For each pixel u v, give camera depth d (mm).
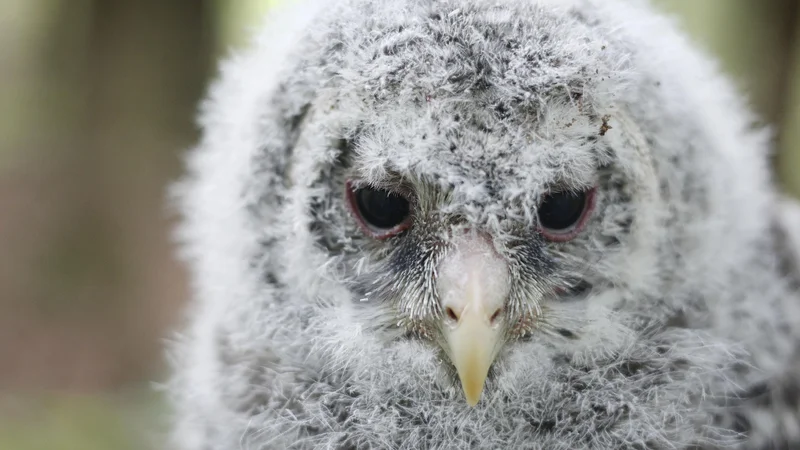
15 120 2039
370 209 943
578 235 939
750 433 962
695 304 951
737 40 1434
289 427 961
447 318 925
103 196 1733
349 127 935
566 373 953
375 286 946
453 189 926
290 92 948
